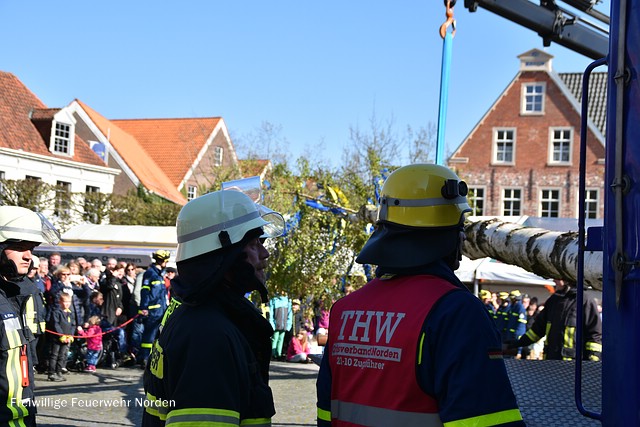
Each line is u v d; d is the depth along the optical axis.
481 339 2.15
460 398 2.08
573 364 3.28
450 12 5.29
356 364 2.42
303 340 14.98
